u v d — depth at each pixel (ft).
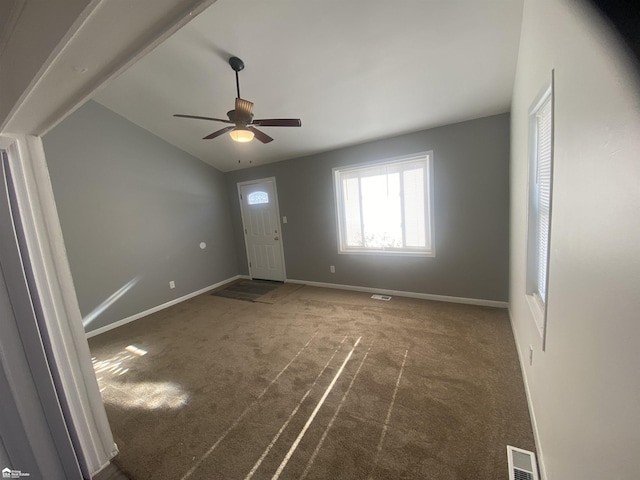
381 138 11.85
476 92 8.46
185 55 7.71
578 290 2.65
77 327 4.67
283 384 6.74
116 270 11.67
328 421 5.45
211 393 6.63
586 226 2.44
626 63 1.65
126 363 8.34
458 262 10.95
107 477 4.71
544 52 3.94
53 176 10.02
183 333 10.19
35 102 3.15
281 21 6.35
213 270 16.25
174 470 4.70
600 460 2.17
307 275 15.44
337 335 9.07
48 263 4.37
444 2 5.69
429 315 10.05
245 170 16.42
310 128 11.01
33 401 4.25
